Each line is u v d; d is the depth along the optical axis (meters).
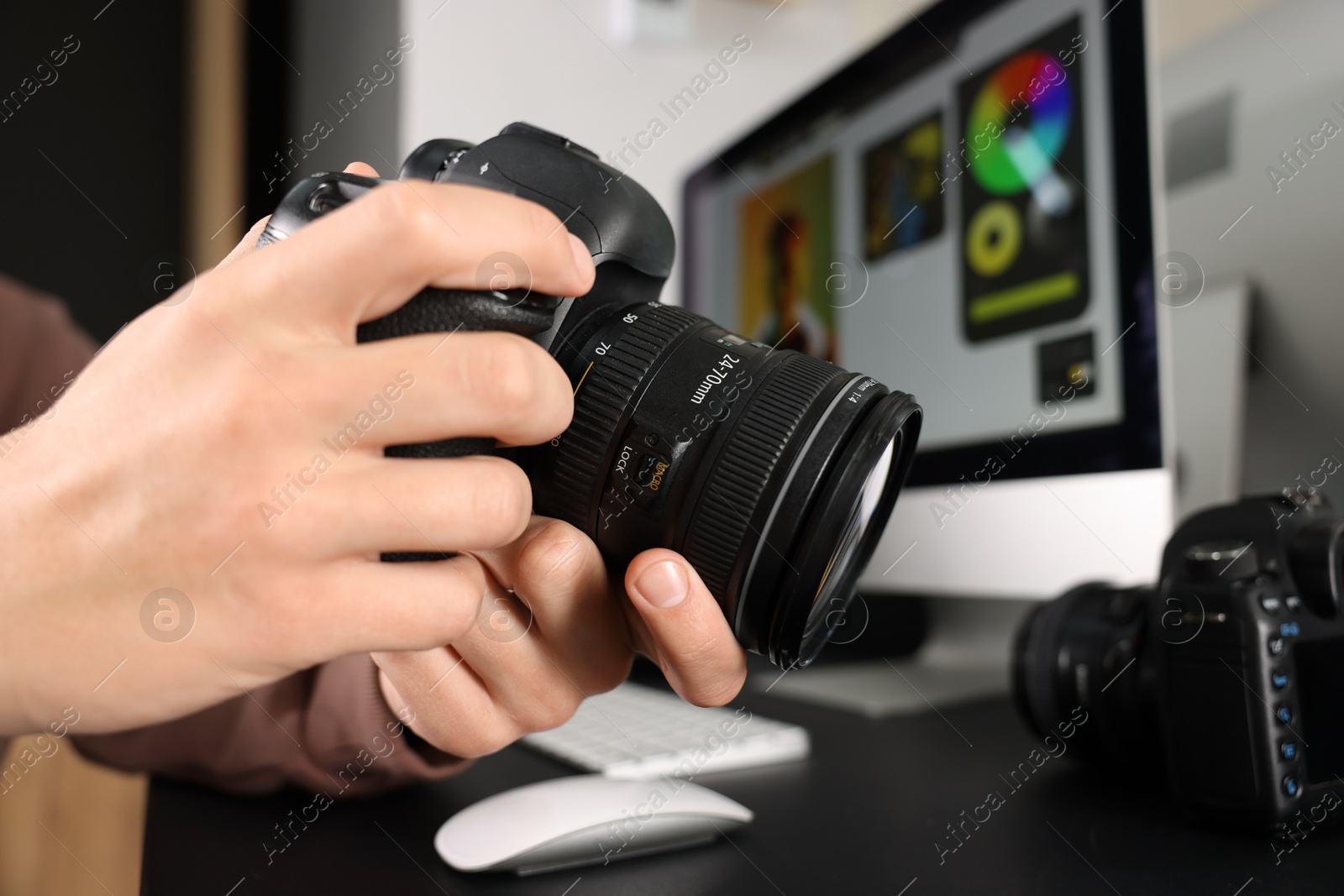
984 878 0.35
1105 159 0.62
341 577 0.31
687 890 0.35
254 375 0.29
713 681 0.40
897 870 0.36
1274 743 0.37
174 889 0.35
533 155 0.41
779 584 0.38
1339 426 0.66
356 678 0.47
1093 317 0.63
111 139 1.56
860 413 0.39
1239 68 0.74
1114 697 0.46
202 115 1.52
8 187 1.50
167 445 0.29
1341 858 0.37
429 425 0.31
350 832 0.43
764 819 0.43
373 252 0.29
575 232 0.40
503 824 0.37
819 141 0.91
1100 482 0.62
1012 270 0.70
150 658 0.31
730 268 1.05
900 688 0.75
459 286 0.31
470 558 0.35
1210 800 0.39
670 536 0.39
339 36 1.43
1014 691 0.52
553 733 0.58
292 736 0.46
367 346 0.30
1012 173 0.70
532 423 0.32
